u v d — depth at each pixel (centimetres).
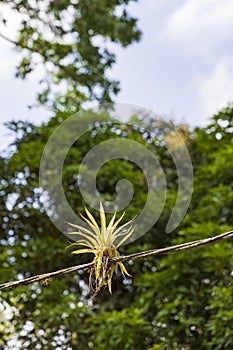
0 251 704
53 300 659
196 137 772
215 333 625
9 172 740
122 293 710
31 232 727
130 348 632
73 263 711
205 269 650
